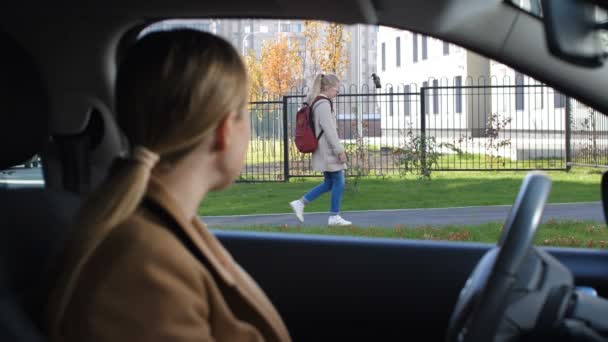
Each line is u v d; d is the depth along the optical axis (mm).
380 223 9516
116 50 2482
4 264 1529
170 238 1305
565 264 2486
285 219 10164
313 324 2828
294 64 25000
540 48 2062
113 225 1256
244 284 1528
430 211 10734
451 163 19625
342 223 9406
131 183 1282
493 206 11094
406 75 33469
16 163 1847
